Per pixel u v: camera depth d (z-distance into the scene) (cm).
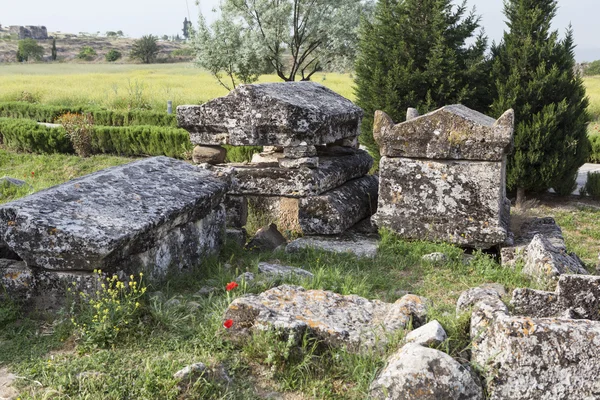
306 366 350
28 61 11706
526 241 640
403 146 647
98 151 1767
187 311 428
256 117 695
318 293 432
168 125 2222
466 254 635
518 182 1098
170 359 356
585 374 293
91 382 329
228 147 1505
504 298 475
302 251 633
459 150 625
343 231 702
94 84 3909
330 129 724
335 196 712
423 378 295
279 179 697
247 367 357
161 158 618
